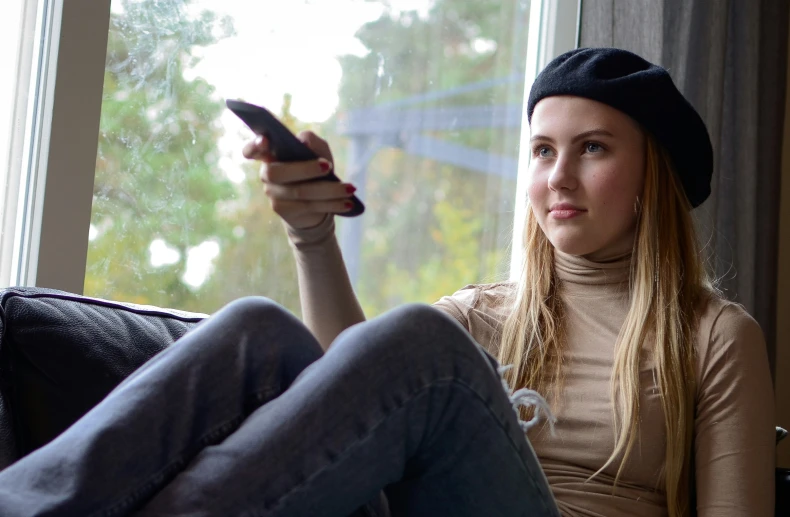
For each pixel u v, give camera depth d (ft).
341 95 6.66
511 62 7.46
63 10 5.20
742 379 4.38
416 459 3.28
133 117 5.74
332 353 3.13
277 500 2.89
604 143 4.69
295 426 2.95
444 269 7.19
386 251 6.93
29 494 2.88
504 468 3.26
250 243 6.31
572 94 4.74
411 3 6.96
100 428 2.96
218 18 6.09
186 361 3.18
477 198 7.31
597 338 4.72
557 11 7.39
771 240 7.72
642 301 4.62
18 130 5.30
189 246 6.03
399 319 3.14
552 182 4.69
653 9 6.93
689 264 4.84
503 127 7.43
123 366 4.25
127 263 5.75
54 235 5.25
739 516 4.09
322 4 6.53
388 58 6.86
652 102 4.72
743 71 7.53
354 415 3.01
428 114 7.07
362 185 6.79
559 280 5.00
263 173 3.79
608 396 4.48
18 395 4.08
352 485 3.05
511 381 4.78
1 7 5.28
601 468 4.30
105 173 5.63
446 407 3.17
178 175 5.96
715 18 7.24
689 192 5.07
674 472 4.29
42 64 5.27
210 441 3.15
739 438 4.25
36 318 4.17
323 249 4.15
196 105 6.02
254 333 3.31
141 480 2.97
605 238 4.72
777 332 8.41
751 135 7.48
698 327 4.59
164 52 5.85
